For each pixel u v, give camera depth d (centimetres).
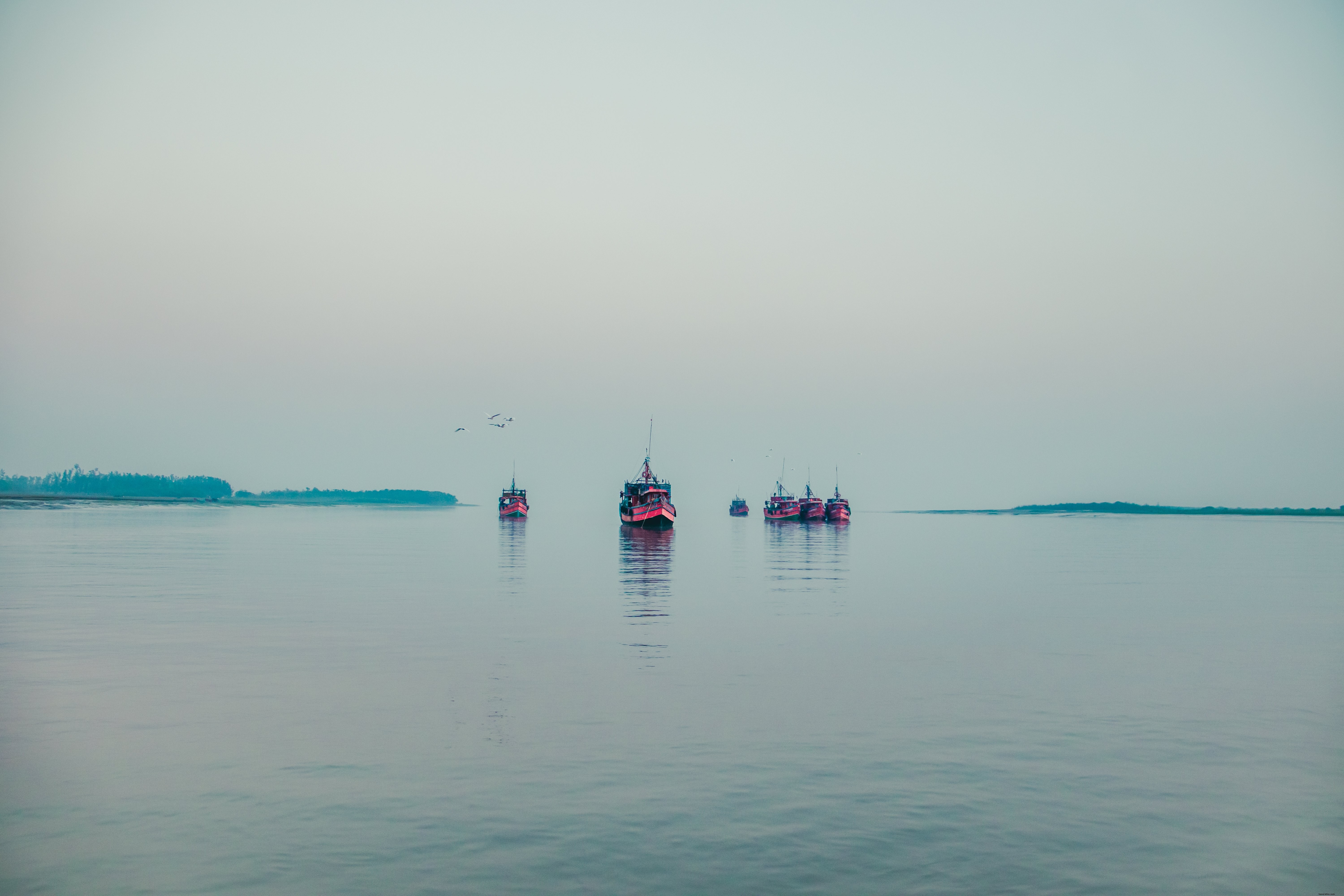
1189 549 11725
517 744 2078
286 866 1452
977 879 1432
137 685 2639
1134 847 1556
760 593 5347
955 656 3212
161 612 4216
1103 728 2264
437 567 7219
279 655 3138
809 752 2042
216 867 1448
